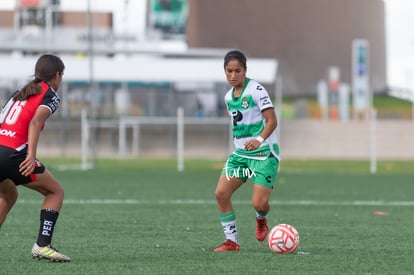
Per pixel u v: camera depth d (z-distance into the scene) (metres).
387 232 36.16
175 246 30.81
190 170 90.31
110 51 141.50
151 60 137.00
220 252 29.00
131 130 137.62
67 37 139.75
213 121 129.00
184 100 137.62
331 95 194.50
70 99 134.12
